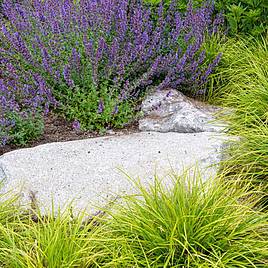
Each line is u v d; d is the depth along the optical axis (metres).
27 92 4.50
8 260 3.02
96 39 4.91
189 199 3.30
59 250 2.98
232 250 3.06
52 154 4.08
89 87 4.79
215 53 5.25
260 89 4.65
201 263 3.00
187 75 5.16
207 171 3.85
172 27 5.41
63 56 4.80
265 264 3.06
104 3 4.83
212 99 5.14
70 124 4.74
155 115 4.73
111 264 3.03
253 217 3.31
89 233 3.16
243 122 4.41
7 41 4.96
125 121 4.65
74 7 5.05
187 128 4.48
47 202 3.64
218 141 4.18
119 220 3.21
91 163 3.96
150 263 3.01
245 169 3.96
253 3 5.60
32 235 3.27
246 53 5.30
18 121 4.40
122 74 4.82
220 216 3.19
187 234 3.11
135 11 4.83
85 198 3.65
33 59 4.68
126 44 4.89
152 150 4.08
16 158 4.03
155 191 3.32
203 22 5.19
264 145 3.98
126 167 3.90
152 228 3.11
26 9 5.22
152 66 4.70
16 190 3.74
